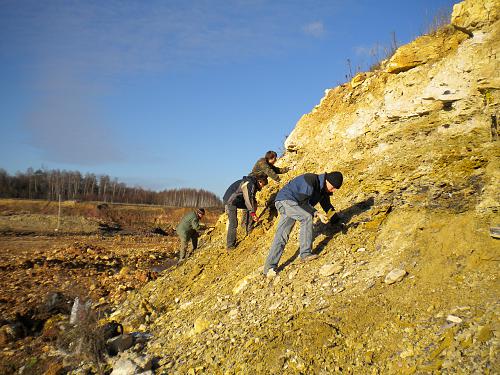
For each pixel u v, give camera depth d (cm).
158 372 486
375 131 735
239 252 783
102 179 8669
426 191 533
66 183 8081
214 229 1045
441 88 611
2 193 6988
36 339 713
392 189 586
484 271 395
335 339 402
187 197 9075
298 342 413
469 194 480
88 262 1388
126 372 497
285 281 553
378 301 424
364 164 717
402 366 348
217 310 579
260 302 540
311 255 561
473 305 367
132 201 8350
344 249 547
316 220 664
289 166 948
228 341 483
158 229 3784
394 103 687
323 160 831
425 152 605
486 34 579
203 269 816
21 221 3328
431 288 409
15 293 970
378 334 388
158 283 866
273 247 588
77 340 596
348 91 865
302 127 954
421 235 482
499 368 305
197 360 477
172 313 677
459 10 600
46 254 1539
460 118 596
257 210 889
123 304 853
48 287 1033
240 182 805
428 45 660
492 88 554
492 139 534
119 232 3353
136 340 593
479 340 331
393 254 485
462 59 597
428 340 357
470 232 438
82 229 3303
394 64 687
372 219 562
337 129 830
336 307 443
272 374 397
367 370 361
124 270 1195
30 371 594
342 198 673
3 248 1861
